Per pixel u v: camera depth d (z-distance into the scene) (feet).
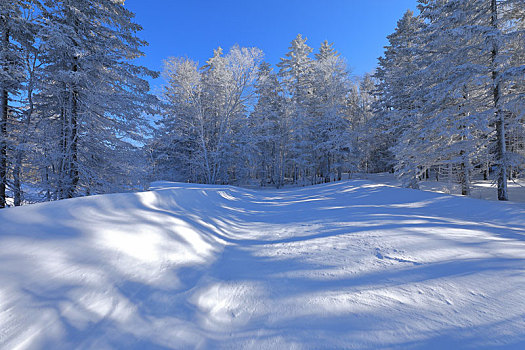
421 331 4.60
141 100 35.76
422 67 47.98
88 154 33.42
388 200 29.22
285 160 105.19
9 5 27.53
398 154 52.65
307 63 116.98
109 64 33.32
